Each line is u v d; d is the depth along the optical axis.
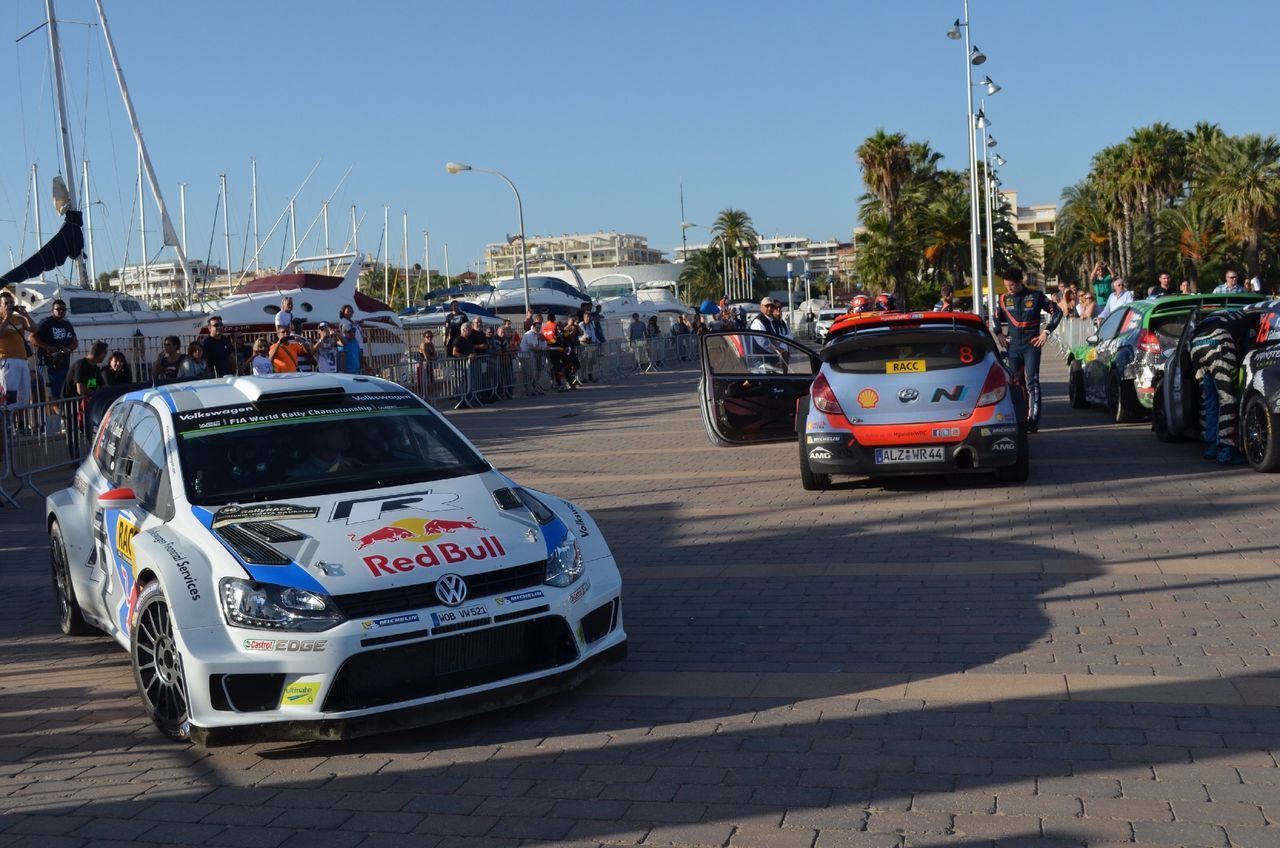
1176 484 10.20
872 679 5.56
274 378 6.93
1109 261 83.12
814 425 10.52
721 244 114.56
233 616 4.93
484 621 5.02
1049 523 8.89
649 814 4.20
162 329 29.39
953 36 34.75
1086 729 4.75
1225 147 58.91
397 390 6.87
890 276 72.25
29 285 27.97
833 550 8.44
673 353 41.09
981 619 6.47
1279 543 7.80
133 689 6.16
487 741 5.04
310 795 4.57
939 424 10.16
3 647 7.22
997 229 70.62
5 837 4.32
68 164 28.80
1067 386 21.69
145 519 5.93
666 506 10.73
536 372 28.41
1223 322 11.13
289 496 5.76
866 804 4.17
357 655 4.82
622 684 5.71
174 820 4.40
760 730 4.98
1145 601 6.62
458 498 5.69
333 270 41.78
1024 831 3.88
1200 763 4.35
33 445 13.55
